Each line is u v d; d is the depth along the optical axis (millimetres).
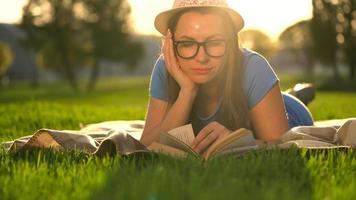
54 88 78750
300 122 5680
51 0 71625
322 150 4141
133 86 72438
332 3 60688
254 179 3285
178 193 2807
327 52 61375
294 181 3250
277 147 4055
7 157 4246
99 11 72812
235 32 4238
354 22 60188
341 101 21531
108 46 72875
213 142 4168
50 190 3195
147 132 4617
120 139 4266
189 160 3742
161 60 4703
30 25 71812
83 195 2979
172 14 4223
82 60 74000
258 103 4402
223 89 4418
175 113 4414
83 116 10094
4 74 98812
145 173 3301
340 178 3434
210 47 4133
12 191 3139
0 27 108688
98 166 3754
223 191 2816
